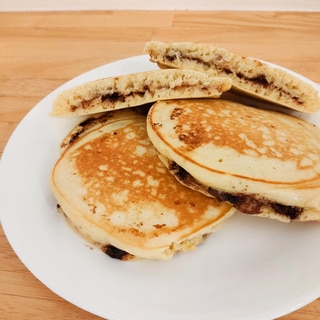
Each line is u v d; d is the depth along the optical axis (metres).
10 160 0.23
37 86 0.32
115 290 0.17
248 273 0.18
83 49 0.35
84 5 0.41
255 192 0.18
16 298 0.19
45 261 0.18
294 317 0.17
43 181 0.22
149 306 0.17
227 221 0.20
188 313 0.16
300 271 0.17
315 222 0.19
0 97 0.31
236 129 0.20
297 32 0.35
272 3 0.38
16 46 0.36
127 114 0.24
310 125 0.23
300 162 0.19
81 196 0.20
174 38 0.36
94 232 0.19
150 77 0.22
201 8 0.39
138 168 0.21
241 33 0.35
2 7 0.42
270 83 0.23
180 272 0.18
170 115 0.21
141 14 0.39
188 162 0.19
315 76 0.30
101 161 0.21
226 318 0.16
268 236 0.19
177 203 0.19
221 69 0.23
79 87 0.23
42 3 0.41
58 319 0.18
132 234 0.18
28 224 0.20
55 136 0.24
